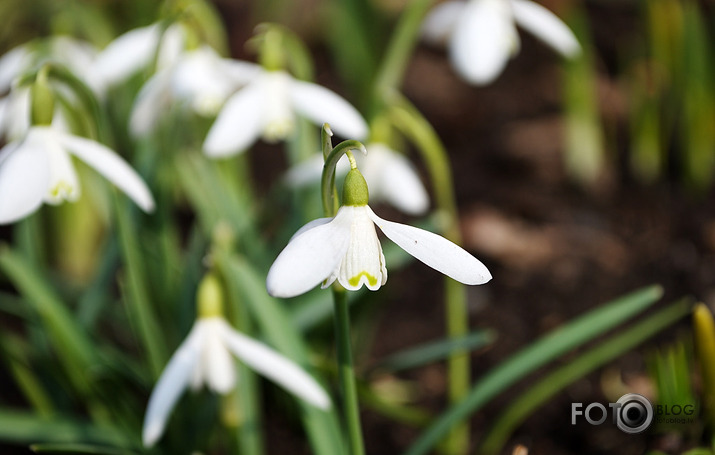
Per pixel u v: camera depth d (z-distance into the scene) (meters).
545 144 0.55
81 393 0.40
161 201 0.42
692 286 0.47
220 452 0.42
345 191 0.30
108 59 0.41
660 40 0.52
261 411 0.45
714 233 0.49
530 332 0.47
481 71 0.41
